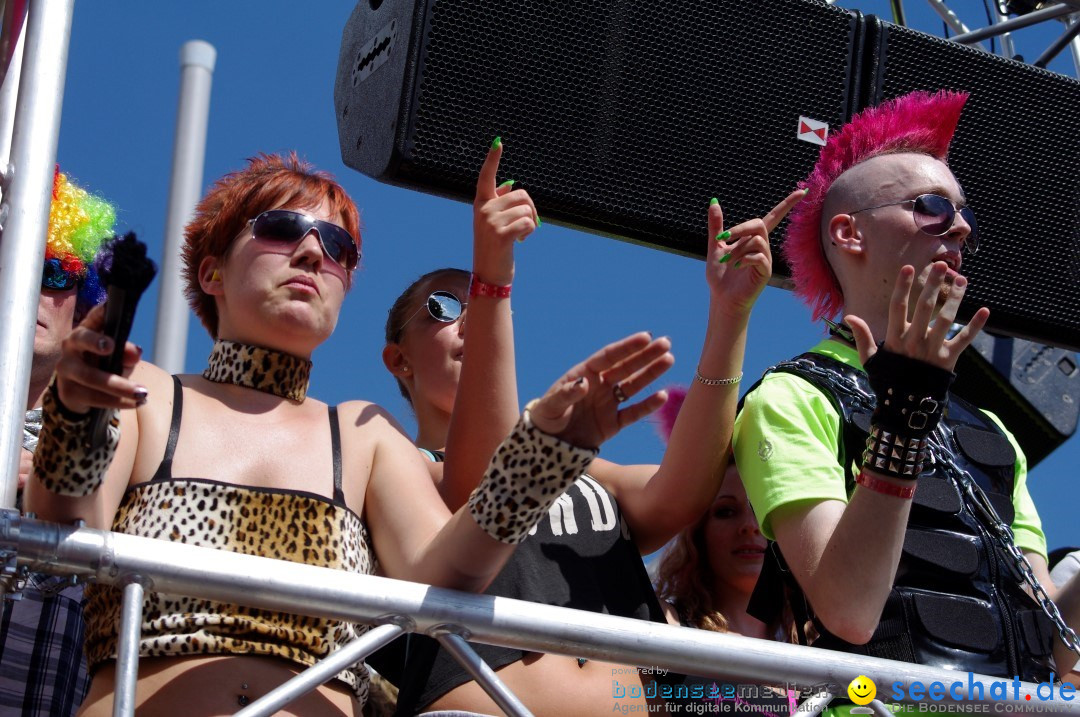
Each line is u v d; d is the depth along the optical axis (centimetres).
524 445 228
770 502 283
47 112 254
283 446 259
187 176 430
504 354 294
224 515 245
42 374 341
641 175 371
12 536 211
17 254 241
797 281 337
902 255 309
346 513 254
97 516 224
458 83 355
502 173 358
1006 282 399
